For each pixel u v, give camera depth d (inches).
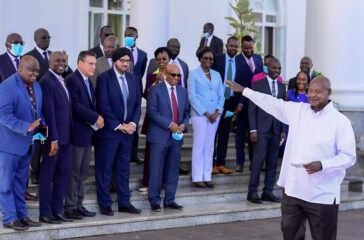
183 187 368.8
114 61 310.8
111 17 498.9
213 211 334.6
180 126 326.0
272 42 594.9
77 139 297.9
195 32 525.3
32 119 271.3
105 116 307.7
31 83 270.4
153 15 453.7
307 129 219.9
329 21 445.4
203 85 360.2
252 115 357.7
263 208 352.5
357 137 441.1
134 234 303.6
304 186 219.1
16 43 296.7
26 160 275.0
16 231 270.7
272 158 364.2
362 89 443.5
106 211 311.4
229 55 389.7
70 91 295.6
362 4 446.6
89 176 355.6
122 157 315.9
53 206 290.4
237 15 509.7
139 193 340.5
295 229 224.8
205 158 366.9
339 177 219.0
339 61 443.8
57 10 457.1
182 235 306.8
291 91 374.3
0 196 271.9
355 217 369.1
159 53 341.4
